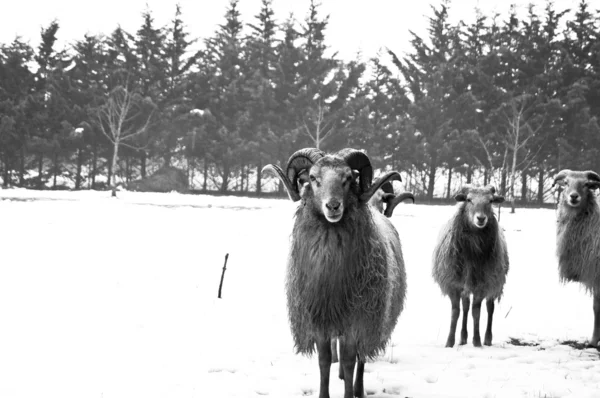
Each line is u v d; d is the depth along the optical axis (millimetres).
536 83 59188
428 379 7715
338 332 6430
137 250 17391
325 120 58938
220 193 58688
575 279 11008
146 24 64062
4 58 65250
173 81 64812
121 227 22641
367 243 6445
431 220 29953
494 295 10117
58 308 10180
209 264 15875
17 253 15266
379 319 6578
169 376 7359
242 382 7270
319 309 6352
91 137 60094
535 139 55750
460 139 57406
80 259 15125
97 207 30281
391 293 6820
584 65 61000
